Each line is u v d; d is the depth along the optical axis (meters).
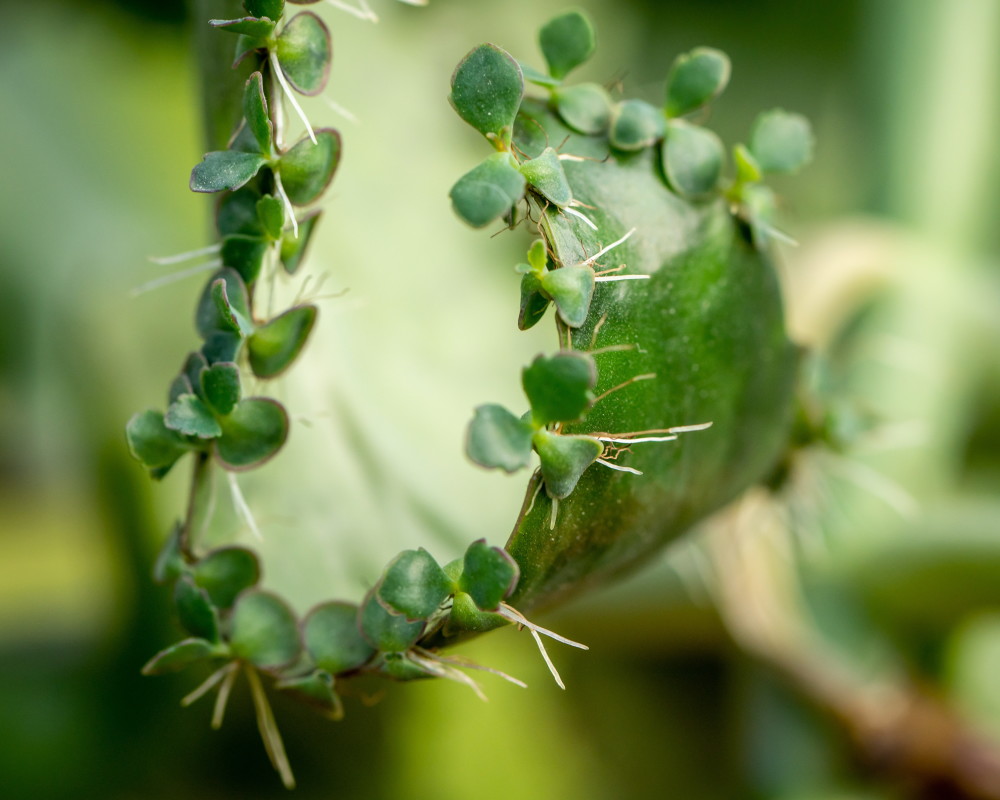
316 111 0.31
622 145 0.25
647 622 0.39
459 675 0.24
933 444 0.41
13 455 0.49
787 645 0.37
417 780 0.43
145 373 0.42
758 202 0.26
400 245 0.33
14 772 0.40
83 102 0.51
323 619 0.25
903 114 0.45
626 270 0.25
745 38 0.57
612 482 0.24
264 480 0.27
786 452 0.30
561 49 0.25
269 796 0.42
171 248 0.48
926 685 0.37
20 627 0.43
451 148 0.37
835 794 0.38
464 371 0.32
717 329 0.26
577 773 0.44
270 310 0.26
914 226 0.45
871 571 0.37
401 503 0.28
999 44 0.45
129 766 0.41
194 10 0.26
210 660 0.25
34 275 0.47
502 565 0.23
